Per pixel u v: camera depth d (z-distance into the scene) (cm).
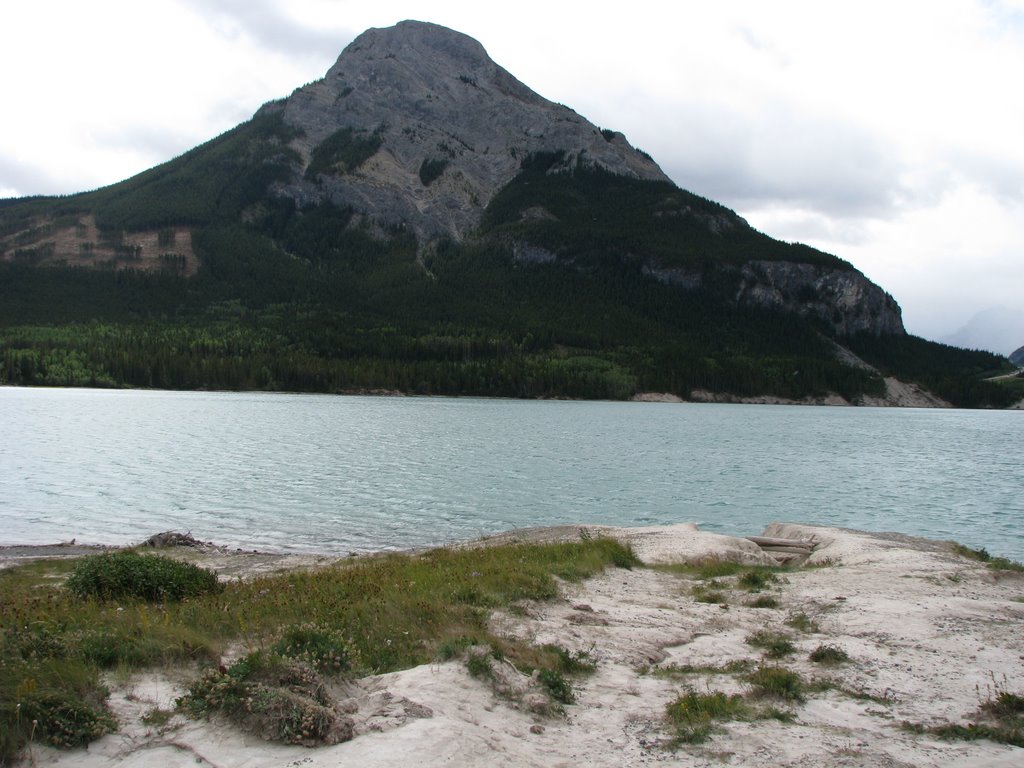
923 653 1212
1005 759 788
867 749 808
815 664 1151
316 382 18662
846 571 2092
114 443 6506
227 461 5547
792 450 8094
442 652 1027
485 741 757
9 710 715
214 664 976
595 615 1455
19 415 9288
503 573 1723
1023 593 1808
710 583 1905
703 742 818
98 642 969
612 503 4241
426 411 13162
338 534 3153
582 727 859
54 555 2495
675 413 16050
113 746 725
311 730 741
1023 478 5962
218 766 685
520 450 7038
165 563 1559
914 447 9000
